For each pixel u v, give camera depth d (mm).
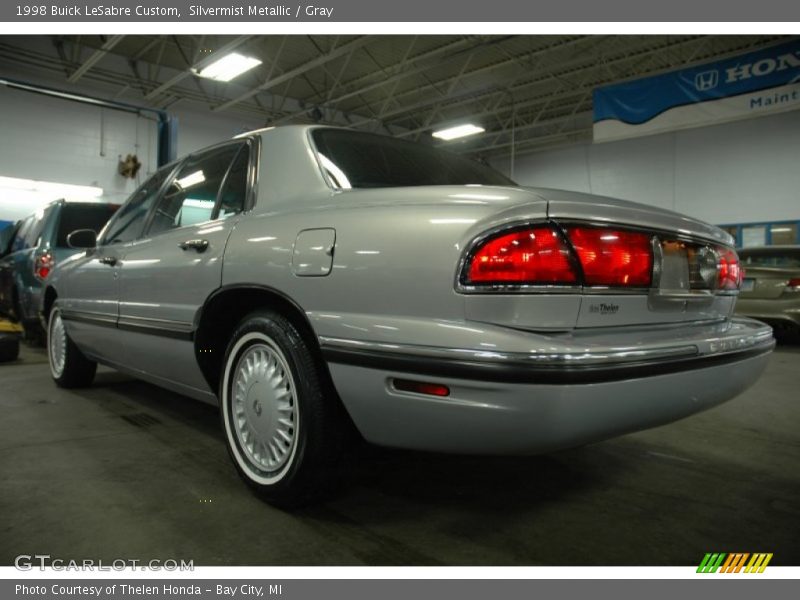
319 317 1706
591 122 15898
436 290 1470
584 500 2023
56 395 3605
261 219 2029
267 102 15156
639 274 1582
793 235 12852
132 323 2648
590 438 1439
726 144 13773
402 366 1493
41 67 12281
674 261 1723
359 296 1622
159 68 13305
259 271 1918
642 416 1511
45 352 5688
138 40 12078
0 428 2840
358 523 1810
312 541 1685
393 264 1561
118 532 1722
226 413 2121
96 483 2105
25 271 5871
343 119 16312
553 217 1438
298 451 1790
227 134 15656
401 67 12094
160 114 10891
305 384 1773
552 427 1348
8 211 13250
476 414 1403
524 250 1400
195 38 11633
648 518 1881
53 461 2344
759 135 13266
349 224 1708
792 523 1854
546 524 1824
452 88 13445
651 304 1643
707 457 2518
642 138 15258
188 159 2768
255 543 1667
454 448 1524
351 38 11289
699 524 1841
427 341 1450
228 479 2166
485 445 1458
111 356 3098
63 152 13148
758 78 8984
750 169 13414
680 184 14586
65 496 1981
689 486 2172
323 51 12008
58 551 1608
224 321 2240
